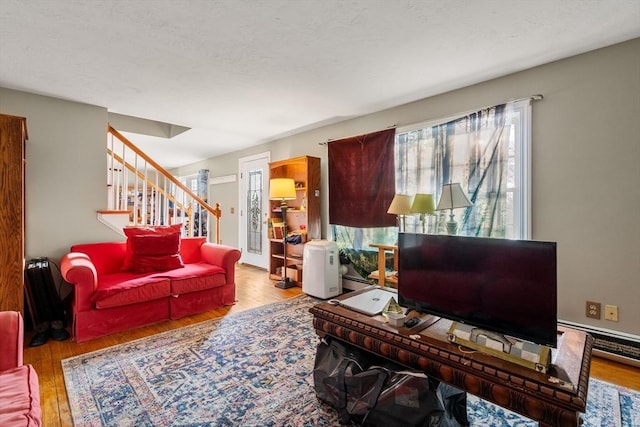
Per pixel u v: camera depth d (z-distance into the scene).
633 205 2.11
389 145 3.43
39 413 1.07
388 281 3.25
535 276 1.22
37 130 2.96
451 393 1.49
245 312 3.18
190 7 1.71
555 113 2.40
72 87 2.82
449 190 2.67
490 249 1.35
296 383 1.91
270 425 1.55
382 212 3.51
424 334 1.43
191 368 2.08
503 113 2.61
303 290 3.88
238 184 5.96
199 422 1.57
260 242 5.49
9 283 2.22
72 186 3.14
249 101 3.23
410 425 1.31
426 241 1.59
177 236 3.33
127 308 2.71
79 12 1.74
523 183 2.53
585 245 2.29
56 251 3.05
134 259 3.07
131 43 2.09
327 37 2.04
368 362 1.60
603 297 2.23
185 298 3.05
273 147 5.12
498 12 1.78
